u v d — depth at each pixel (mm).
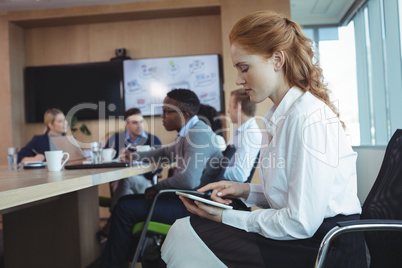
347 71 5652
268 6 4793
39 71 5410
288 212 958
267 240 989
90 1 4953
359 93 5457
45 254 2400
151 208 1745
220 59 5191
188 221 1127
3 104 5207
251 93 1136
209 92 5184
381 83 4629
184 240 1073
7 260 2438
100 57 5422
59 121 3889
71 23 5391
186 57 5223
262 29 1071
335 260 969
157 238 2982
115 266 1861
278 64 1097
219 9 5051
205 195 1543
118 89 5301
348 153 1053
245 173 2211
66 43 5465
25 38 5512
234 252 1003
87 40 5441
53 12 5129
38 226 2400
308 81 1109
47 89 5395
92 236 2537
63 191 1211
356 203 1070
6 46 5207
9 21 5211
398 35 4090
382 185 1180
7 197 912
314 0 5598
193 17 5305
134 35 5379
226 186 1265
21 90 5406
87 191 2488
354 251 1011
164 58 5250
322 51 5766
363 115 5371
